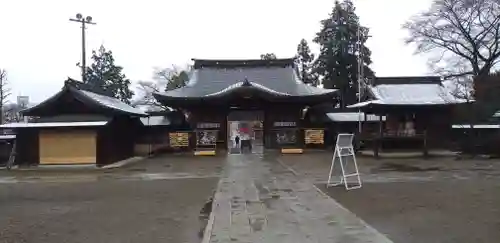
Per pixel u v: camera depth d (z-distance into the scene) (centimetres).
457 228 748
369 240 673
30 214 953
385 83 2967
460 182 1375
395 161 2198
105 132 2306
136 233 757
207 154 2856
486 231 723
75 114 2397
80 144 2288
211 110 3175
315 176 1598
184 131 3147
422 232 722
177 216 905
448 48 3136
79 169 2080
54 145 2291
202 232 760
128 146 2781
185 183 1469
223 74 3666
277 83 3497
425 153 2431
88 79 5472
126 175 1775
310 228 760
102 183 1523
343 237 693
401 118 2775
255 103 3169
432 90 2856
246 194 1180
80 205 1066
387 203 1005
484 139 2547
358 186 1298
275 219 841
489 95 2689
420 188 1248
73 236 745
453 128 2723
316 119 3316
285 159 2422
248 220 836
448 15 3078
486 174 1593
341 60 4838
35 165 2261
